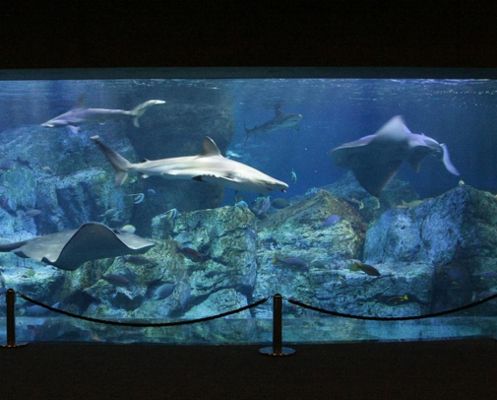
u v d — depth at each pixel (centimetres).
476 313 1300
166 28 654
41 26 659
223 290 1316
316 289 1288
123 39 657
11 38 661
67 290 1296
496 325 929
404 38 650
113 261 1316
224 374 552
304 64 652
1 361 595
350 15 648
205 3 650
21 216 1691
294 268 1347
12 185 1705
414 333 853
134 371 562
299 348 650
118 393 495
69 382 526
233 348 650
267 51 652
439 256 1347
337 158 1512
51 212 1662
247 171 1048
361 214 1762
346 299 1266
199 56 655
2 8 658
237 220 1361
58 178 1688
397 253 1398
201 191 1742
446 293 1305
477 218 1348
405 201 2030
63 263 1158
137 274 1256
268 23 650
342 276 1290
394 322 957
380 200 2028
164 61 657
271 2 649
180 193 1742
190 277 1317
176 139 1808
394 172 1509
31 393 495
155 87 2384
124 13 655
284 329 882
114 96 2645
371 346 661
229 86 2733
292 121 1945
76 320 922
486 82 2833
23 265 1455
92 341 729
